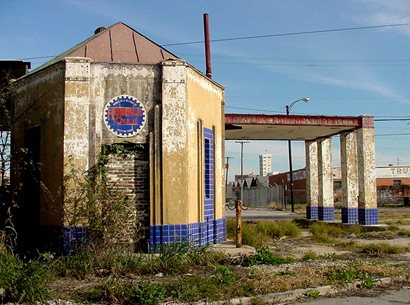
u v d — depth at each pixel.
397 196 64.81
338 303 9.00
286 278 10.31
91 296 8.91
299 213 43.16
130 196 13.31
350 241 18.08
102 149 13.22
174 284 9.60
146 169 13.48
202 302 8.69
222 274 10.50
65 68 13.21
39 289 8.47
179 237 13.13
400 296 9.59
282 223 22.00
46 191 13.48
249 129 24.03
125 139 13.34
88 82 13.23
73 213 12.60
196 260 11.80
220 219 16.09
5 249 10.85
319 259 13.56
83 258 10.98
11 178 14.75
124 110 13.39
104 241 11.92
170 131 13.38
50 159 13.59
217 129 16.19
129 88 13.46
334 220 27.33
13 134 14.95
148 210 13.34
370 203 23.45
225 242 15.88
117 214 12.48
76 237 12.52
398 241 18.59
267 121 22.53
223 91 16.92
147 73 13.57
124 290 8.94
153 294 8.83
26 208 14.41
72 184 12.80
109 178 13.22
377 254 14.65
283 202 55.06
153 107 13.52
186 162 13.48
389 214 39.12
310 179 28.20
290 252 15.26
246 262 12.50
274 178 82.94
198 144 14.44
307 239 18.94
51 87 13.73
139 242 13.08
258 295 9.23
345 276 10.62
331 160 27.33
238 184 81.50
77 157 13.01
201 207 14.37
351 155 24.88
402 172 73.56
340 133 25.39
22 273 8.68
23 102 14.87
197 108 14.49
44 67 14.23
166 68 13.53
